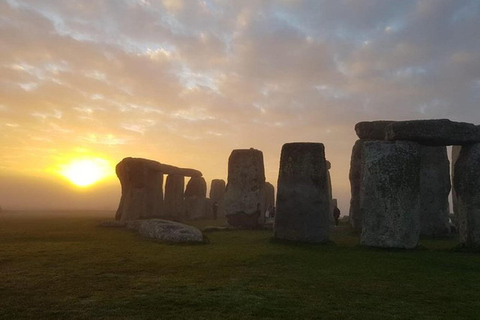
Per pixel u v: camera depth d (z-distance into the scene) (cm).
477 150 1294
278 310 591
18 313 561
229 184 2123
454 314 600
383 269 908
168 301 621
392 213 1248
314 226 1356
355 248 1248
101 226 1828
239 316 561
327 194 1402
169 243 1268
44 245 1165
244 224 2053
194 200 3006
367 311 604
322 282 773
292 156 1422
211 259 977
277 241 1368
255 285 734
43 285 709
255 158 2117
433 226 1680
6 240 1279
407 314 596
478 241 1235
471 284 784
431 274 866
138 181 2267
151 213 2433
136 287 703
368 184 1295
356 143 1869
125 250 1101
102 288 694
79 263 905
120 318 546
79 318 545
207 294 664
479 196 1255
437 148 1745
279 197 1415
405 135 1277
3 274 789
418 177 1280
